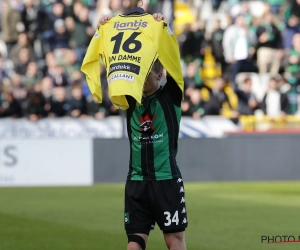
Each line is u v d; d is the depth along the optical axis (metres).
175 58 14.52
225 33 53.88
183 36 52.91
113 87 13.97
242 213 30.45
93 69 14.82
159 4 53.62
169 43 14.46
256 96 53.22
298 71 54.22
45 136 48.00
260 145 46.09
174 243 14.72
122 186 43.22
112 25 14.66
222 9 56.84
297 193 38.72
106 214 30.58
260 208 32.16
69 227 26.95
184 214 14.70
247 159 46.03
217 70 53.78
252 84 53.88
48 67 50.25
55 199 36.41
